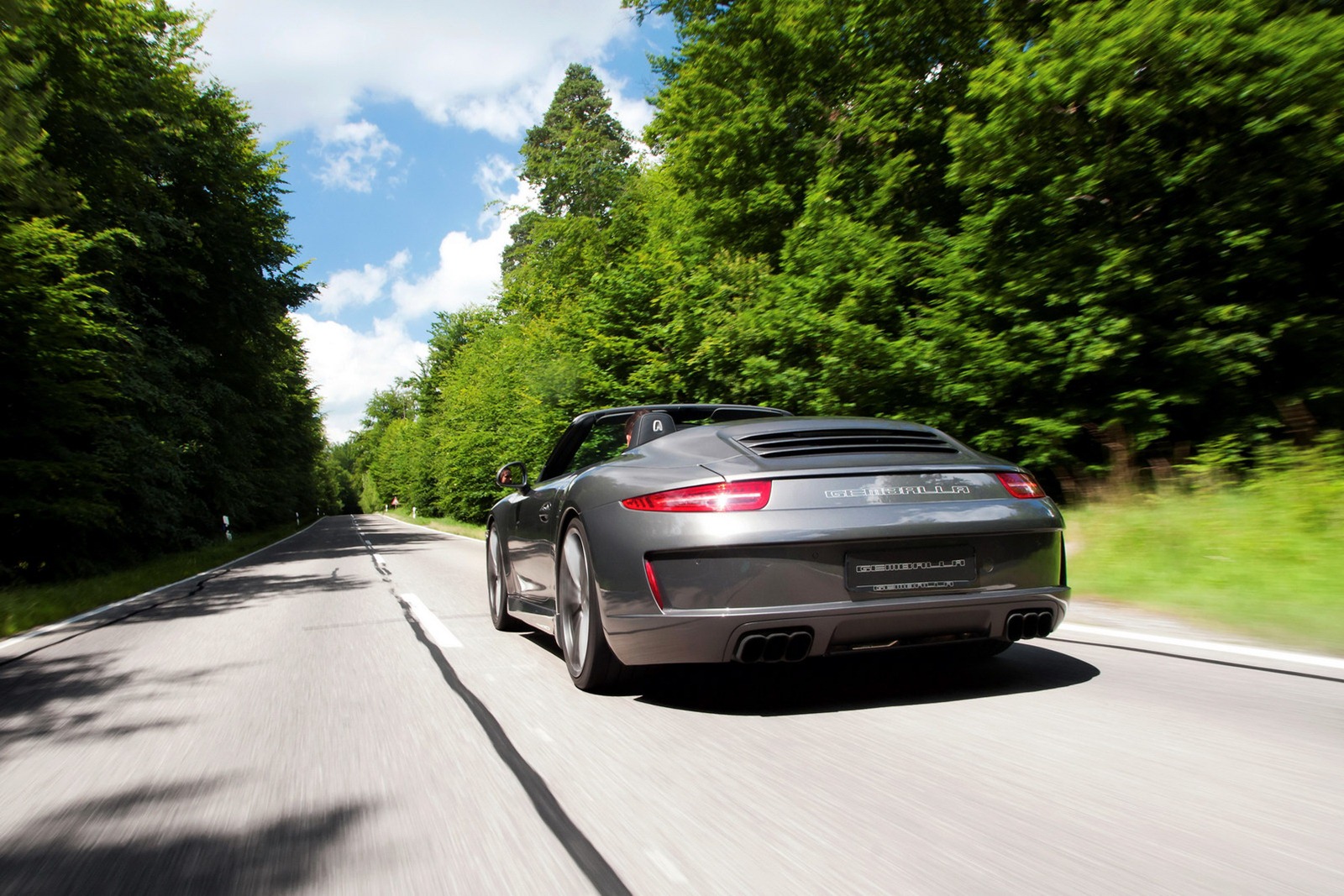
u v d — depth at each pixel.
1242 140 9.30
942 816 2.30
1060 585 3.56
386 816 2.55
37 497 15.25
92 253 18.73
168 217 21.33
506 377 27.89
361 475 130.00
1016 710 3.30
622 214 23.28
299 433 47.53
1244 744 2.78
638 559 3.38
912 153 14.27
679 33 18.14
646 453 3.84
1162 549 6.32
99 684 4.92
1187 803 2.31
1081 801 2.36
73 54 17.94
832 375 11.70
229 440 29.75
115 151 19.38
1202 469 8.27
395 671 4.76
